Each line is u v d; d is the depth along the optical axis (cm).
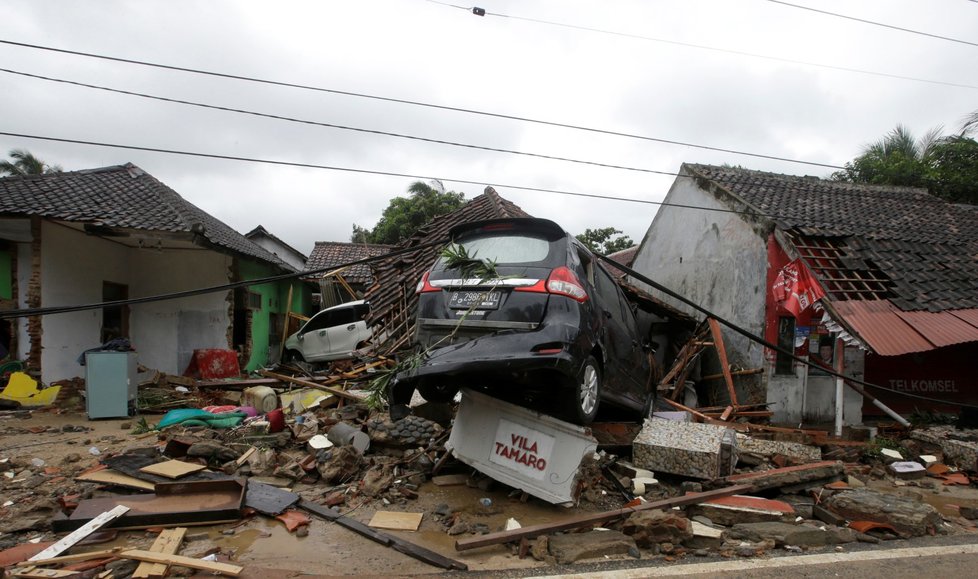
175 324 1298
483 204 1337
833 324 889
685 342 1206
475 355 442
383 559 379
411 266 1100
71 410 917
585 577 357
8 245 1075
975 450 727
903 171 1802
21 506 459
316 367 1532
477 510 480
